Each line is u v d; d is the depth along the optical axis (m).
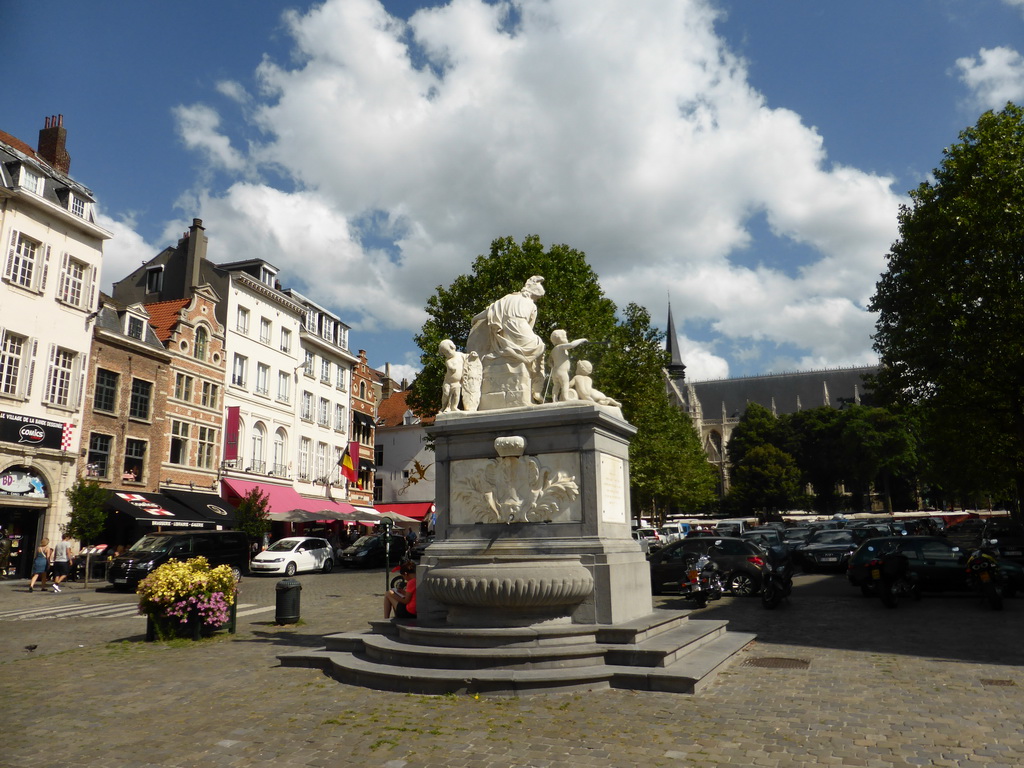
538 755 5.91
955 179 24.27
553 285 28.34
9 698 8.39
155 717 7.39
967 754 5.86
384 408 62.81
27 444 25.78
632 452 36.06
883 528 30.86
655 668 8.11
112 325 30.80
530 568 8.73
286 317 42.56
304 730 6.75
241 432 38.12
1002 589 16.12
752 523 60.59
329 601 19.22
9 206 25.98
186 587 12.61
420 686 8.02
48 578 25.55
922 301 25.09
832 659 9.91
